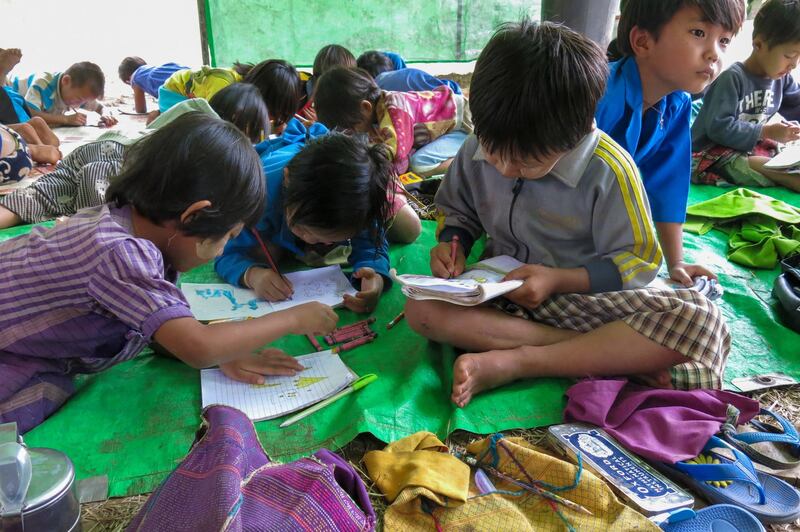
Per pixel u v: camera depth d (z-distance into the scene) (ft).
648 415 4.80
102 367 5.17
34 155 11.12
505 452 4.38
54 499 3.28
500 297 5.83
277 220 6.68
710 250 8.04
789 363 5.96
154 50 24.25
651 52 6.11
